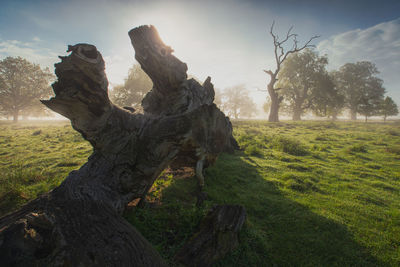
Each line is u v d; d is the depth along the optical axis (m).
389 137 15.48
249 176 6.75
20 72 43.22
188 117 3.74
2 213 4.05
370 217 4.34
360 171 7.61
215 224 3.02
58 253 1.88
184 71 4.24
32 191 4.97
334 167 8.13
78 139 13.69
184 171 6.70
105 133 3.24
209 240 2.91
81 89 2.65
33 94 44.47
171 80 4.20
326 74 43.41
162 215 3.84
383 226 4.00
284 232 3.71
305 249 3.27
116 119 3.33
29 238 1.94
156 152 3.58
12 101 43.19
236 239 3.10
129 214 3.75
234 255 2.99
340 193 5.58
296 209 4.55
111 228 2.35
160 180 5.83
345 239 3.55
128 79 35.25
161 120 3.82
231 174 6.85
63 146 11.41
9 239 1.88
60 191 2.81
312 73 43.53
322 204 4.86
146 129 3.68
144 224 3.56
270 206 4.70
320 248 3.30
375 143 13.22
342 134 17.31
